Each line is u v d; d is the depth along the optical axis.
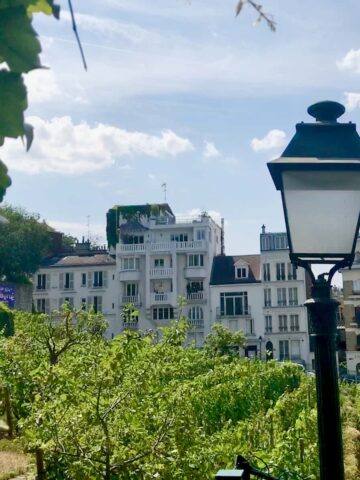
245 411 14.91
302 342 54.69
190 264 57.19
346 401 21.55
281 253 56.22
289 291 55.66
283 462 7.67
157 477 6.95
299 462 8.00
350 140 3.31
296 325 55.06
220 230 64.94
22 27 0.94
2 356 12.38
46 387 7.89
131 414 7.46
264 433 9.93
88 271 59.59
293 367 22.95
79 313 17.39
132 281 58.06
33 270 54.88
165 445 7.20
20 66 0.94
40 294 60.09
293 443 8.30
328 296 3.22
